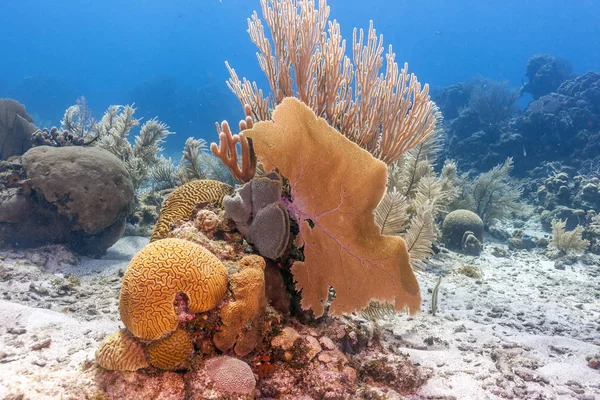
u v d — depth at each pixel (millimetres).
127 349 1086
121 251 2719
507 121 7344
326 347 1256
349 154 1117
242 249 1335
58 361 1186
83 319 1553
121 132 3449
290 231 1344
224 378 1071
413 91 1571
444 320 1894
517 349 1565
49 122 16875
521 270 2912
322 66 1637
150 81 18406
